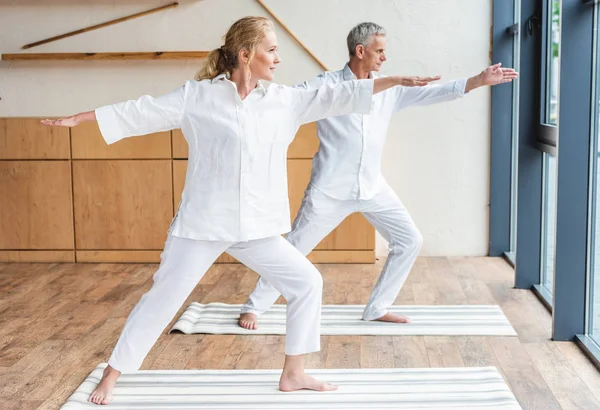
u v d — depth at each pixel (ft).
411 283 15.66
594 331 11.68
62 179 17.26
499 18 17.37
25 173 17.28
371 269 16.87
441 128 17.87
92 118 8.89
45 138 17.16
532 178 14.90
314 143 16.97
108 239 17.40
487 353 11.41
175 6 17.63
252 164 9.27
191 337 12.25
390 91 11.86
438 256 18.24
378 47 11.63
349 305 13.94
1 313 13.67
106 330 12.67
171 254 9.48
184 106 9.11
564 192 11.62
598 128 11.50
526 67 14.70
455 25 17.52
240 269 16.84
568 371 10.67
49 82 18.02
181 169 17.11
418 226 18.22
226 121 9.09
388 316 12.85
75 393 9.86
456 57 17.60
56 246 17.48
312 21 17.57
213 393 9.94
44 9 17.81
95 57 17.60
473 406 9.40
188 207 9.36
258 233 9.39
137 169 17.16
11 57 17.72
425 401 9.59
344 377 10.43
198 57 17.60
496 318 13.03
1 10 17.84
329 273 16.53
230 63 9.21
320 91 9.36
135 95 17.98
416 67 17.67
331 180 12.03
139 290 15.14
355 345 11.79
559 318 11.87
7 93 18.11
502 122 17.70
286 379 9.98
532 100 14.74
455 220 18.15
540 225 14.98
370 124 11.87
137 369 9.87
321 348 11.66
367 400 9.64
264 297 12.58
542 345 11.76
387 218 12.45
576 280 11.79
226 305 13.87
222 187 9.27
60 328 12.79
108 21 17.76
